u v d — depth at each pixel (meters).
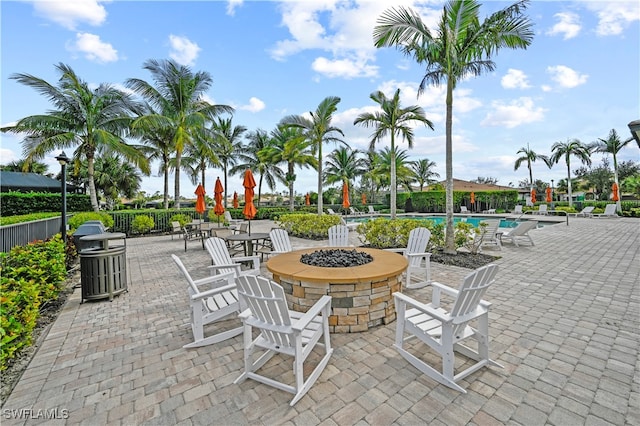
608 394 2.30
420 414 2.13
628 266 6.44
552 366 2.70
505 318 3.77
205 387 2.50
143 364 2.87
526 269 6.24
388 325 3.61
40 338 3.46
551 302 4.31
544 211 23.62
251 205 7.69
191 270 6.82
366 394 2.36
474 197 28.55
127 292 5.21
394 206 14.03
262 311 2.46
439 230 8.23
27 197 13.29
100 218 12.17
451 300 4.50
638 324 3.55
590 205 24.64
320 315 3.17
